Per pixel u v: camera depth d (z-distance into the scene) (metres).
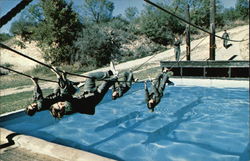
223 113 11.69
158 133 9.76
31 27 39.28
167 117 11.61
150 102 7.14
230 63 15.12
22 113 11.23
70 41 35.03
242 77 16.17
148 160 7.62
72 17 35.38
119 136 9.53
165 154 7.99
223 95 14.49
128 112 12.62
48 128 10.48
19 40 39.62
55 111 4.48
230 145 8.48
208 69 17.28
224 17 53.09
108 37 33.56
